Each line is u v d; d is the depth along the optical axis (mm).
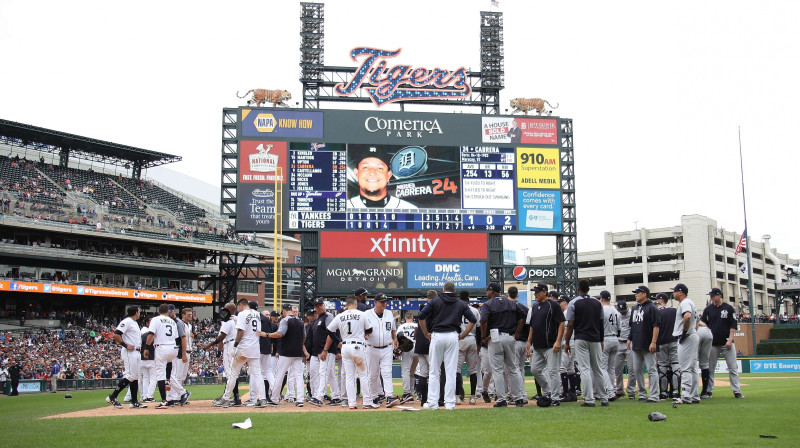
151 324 15062
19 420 12352
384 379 14422
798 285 70438
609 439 8867
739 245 52531
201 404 16156
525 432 9484
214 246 56719
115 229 51875
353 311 14000
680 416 11078
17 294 48812
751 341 60562
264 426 10328
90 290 48125
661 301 15250
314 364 15844
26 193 50375
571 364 14906
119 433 9766
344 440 8883
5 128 52812
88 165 61969
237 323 14734
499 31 40656
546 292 13680
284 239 76375
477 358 15586
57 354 42219
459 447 8320
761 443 8453
